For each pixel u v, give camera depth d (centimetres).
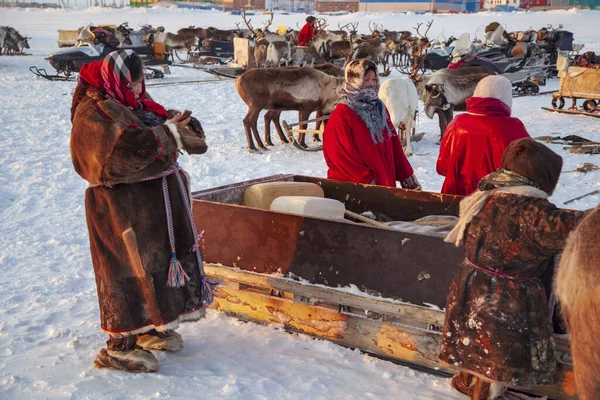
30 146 1120
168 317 348
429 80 1128
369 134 476
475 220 293
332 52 2494
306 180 502
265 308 407
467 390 323
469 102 441
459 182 449
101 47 2269
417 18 7456
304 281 378
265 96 1048
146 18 8131
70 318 429
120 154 321
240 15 8931
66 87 2084
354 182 480
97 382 339
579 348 228
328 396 323
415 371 352
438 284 333
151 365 349
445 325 303
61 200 767
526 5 9988
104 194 337
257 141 1080
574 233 238
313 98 1068
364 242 353
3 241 605
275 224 383
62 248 584
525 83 1869
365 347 372
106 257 345
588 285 222
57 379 343
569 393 310
